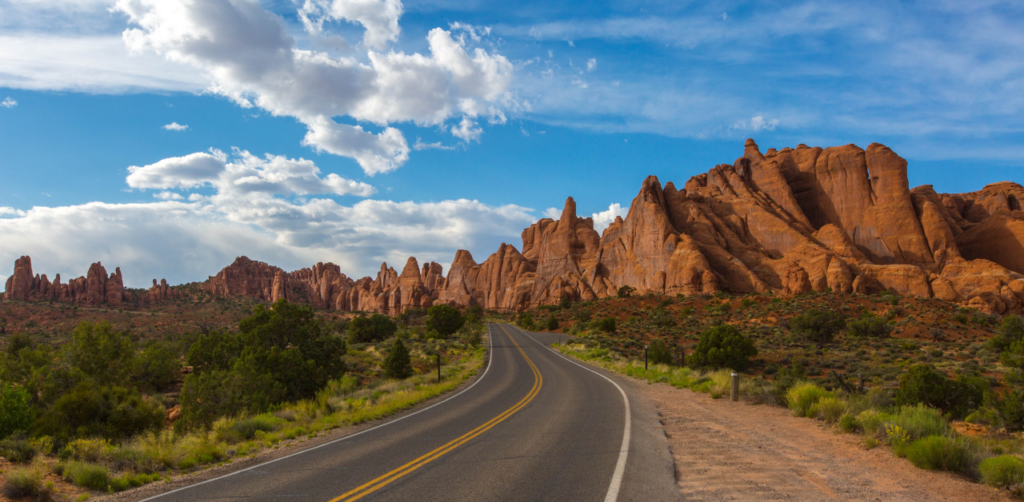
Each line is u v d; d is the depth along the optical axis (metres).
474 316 103.25
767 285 107.75
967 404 20.23
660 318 80.88
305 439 13.41
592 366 38.53
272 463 10.18
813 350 53.34
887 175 114.19
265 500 7.46
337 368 34.62
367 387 31.31
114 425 17.25
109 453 11.04
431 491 7.62
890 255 107.75
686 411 15.55
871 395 14.93
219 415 22.11
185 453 11.41
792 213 122.44
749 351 39.62
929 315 70.06
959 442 8.75
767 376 40.50
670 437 11.47
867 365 41.94
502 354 53.25
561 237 164.62
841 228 112.62
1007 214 110.44
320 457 10.55
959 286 94.12
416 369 40.44
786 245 115.12
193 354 35.28
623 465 8.88
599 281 139.38
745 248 116.75
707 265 110.38
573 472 8.52
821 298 86.56
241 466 10.08
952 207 133.75
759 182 131.62
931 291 92.06
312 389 28.64
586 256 159.00
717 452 9.77
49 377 24.16
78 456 10.78
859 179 117.31
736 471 8.31
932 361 44.59
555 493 7.33
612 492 7.27
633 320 88.62
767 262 111.38
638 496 7.05
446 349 61.00
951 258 102.88
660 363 37.97
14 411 14.54
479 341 68.31
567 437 11.91
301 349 33.31
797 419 13.31
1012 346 35.41
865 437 10.30
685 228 127.81
